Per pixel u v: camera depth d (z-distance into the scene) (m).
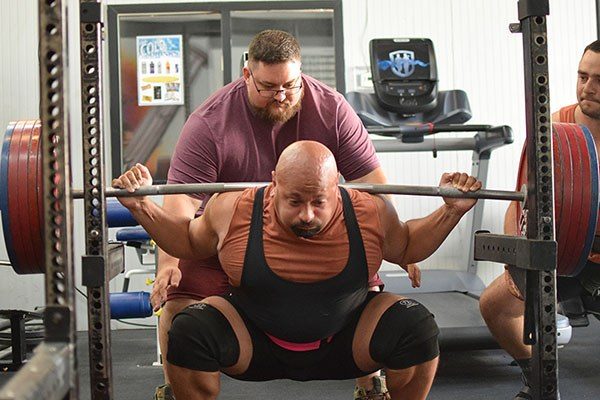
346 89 5.72
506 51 5.78
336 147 2.77
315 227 1.99
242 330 2.20
